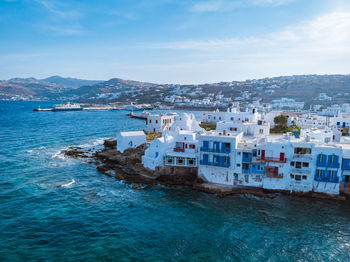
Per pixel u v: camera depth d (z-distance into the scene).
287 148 49.78
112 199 49.00
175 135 67.00
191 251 34.00
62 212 43.59
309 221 41.31
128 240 36.12
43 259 31.84
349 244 35.81
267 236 37.44
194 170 58.31
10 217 41.34
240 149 52.25
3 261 31.09
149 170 62.41
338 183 47.75
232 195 50.34
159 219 41.88
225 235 37.59
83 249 33.97
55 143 98.81
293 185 50.00
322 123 101.75
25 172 62.94
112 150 82.06
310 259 32.81
